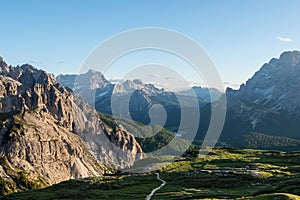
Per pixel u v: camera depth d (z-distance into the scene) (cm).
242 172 19725
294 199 7406
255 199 7850
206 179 18250
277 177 17200
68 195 17912
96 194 16500
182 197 12256
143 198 13000
